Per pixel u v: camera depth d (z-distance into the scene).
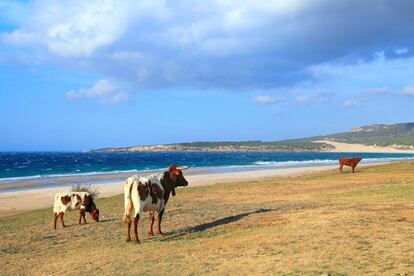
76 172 85.81
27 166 112.62
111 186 49.94
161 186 15.48
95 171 89.50
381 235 11.50
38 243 16.66
